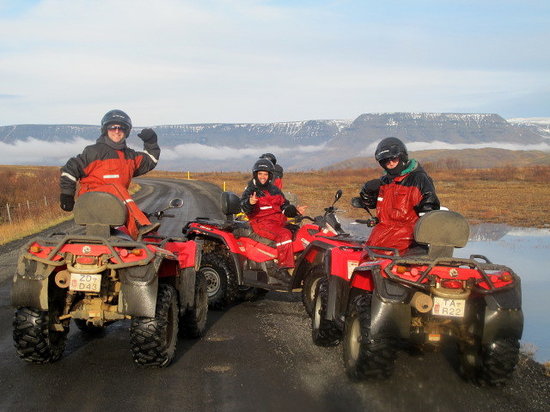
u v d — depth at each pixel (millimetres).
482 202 32469
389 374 5445
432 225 5641
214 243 9562
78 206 5754
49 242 5668
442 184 54406
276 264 9195
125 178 6469
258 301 9922
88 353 6504
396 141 6473
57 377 5676
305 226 9242
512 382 5762
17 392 5246
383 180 6773
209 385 5516
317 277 8398
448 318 5422
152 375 5777
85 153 6297
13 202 35031
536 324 8500
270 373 5914
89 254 5633
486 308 5328
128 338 7141
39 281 5633
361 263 6406
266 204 9438
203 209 31375
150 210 29781
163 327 5734
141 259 5574
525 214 26000
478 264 5406
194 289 6957
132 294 5562
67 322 6230
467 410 4984
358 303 5629
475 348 5641
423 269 5395
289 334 7574
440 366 6211
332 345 6965
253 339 7305
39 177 52000
